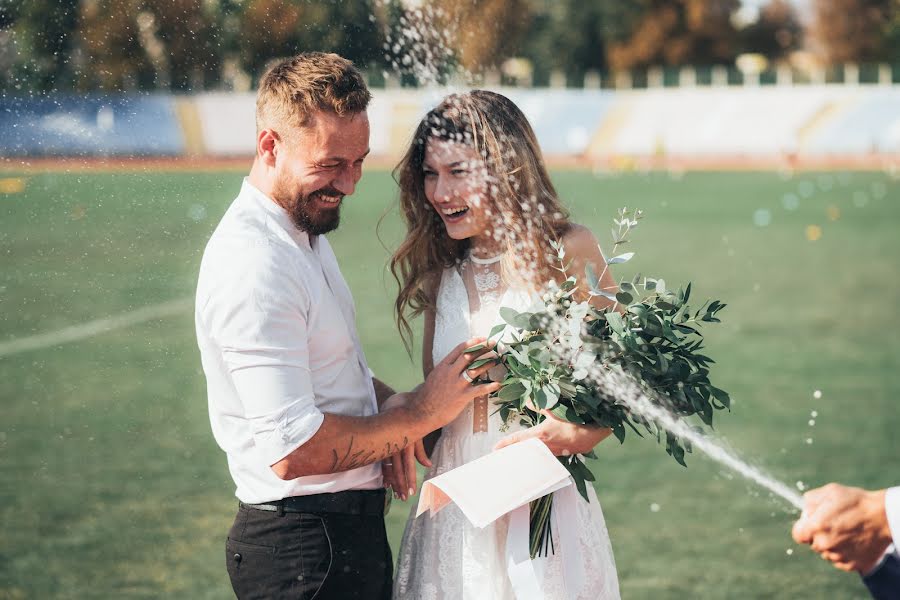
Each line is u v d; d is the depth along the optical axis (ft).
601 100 118.42
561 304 7.75
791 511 15.29
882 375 23.00
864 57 158.61
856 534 5.48
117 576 12.86
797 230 52.03
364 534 7.80
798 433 18.72
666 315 7.76
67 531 14.34
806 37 163.84
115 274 27.73
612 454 18.25
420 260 8.89
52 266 26.96
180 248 14.71
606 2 148.36
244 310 7.18
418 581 8.46
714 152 114.52
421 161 8.60
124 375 22.88
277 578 7.61
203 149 75.66
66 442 18.29
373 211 56.54
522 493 7.17
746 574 13.05
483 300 8.55
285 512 7.58
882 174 90.07
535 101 119.24
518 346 7.58
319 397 7.72
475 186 8.13
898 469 16.58
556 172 95.09
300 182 7.36
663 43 150.71
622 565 13.38
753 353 25.43
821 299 32.99
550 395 7.36
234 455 7.75
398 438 7.55
